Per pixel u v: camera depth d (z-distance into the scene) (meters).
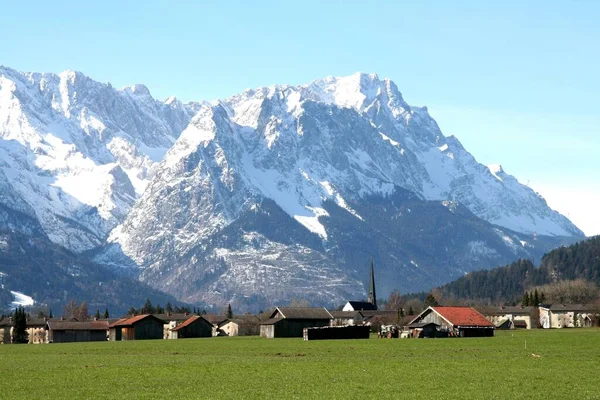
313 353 171.50
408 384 115.06
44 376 128.38
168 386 115.81
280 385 115.44
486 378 120.19
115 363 152.00
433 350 174.50
